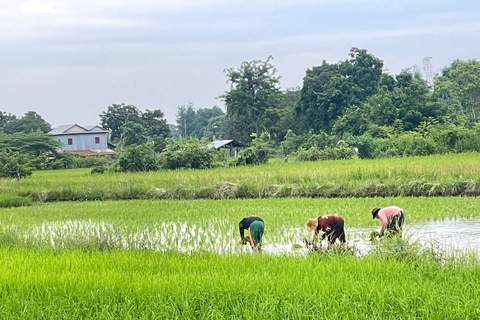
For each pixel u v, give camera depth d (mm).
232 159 45656
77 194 30094
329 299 8109
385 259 10609
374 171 27188
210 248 13258
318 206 21391
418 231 15656
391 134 51625
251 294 8492
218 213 20812
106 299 8586
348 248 11711
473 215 18156
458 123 55469
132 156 42500
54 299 8641
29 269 10500
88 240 13766
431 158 34906
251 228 12812
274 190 26719
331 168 30312
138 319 7980
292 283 8930
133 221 19672
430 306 7762
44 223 20000
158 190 28906
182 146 45125
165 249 13266
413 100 55969
